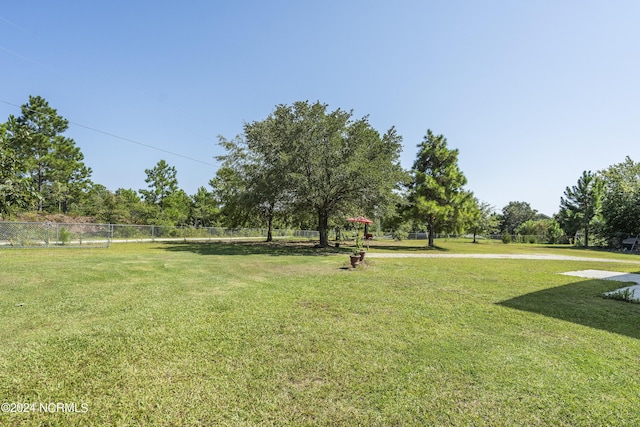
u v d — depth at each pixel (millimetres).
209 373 2896
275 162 18719
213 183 32750
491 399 2564
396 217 26281
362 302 5691
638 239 28625
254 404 2430
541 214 83000
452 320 4715
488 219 42344
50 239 17938
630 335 4188
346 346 3609
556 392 2693
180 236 27609
